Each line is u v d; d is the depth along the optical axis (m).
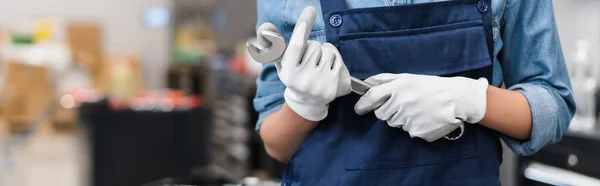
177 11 5.15
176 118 3.29
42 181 3.63
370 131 0.99
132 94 4.05
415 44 0.97
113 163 3.19
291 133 1.05
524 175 2.24
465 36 0.98
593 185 1.94
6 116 3.80
